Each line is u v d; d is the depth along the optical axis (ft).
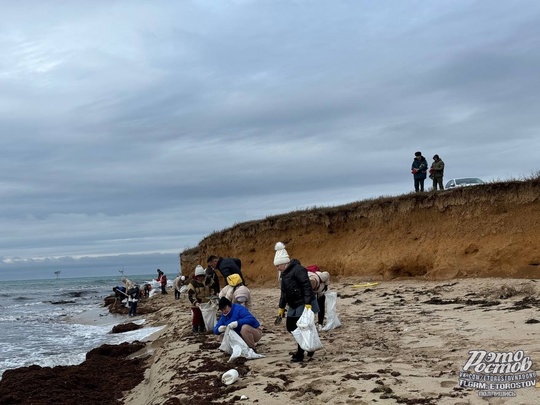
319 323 39.55
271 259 95.14
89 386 34.76
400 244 71.77
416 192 74.28
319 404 20.67
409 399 19.81
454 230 66.49
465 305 43.80
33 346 59.11
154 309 90.63
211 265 37.29
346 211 83.76
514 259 58.65
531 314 34.55
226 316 32.32
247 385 24.82
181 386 26.78
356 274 75.15
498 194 63.77
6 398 30.60
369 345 31.48
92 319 91.35
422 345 29.73
